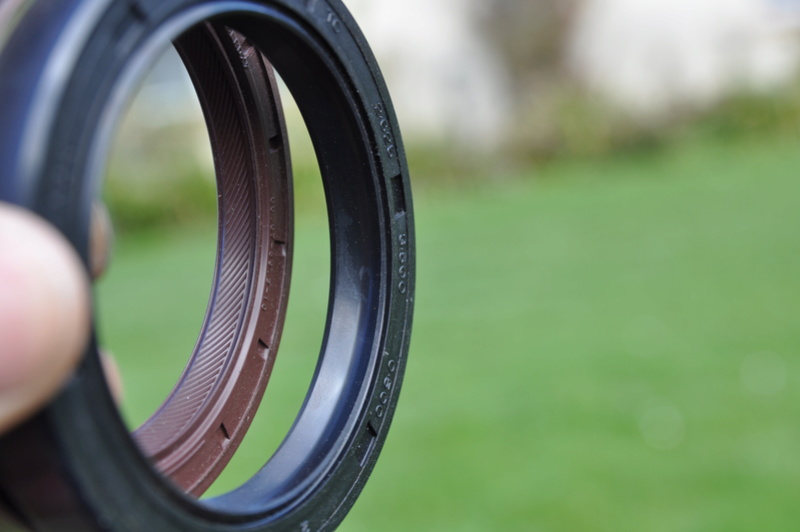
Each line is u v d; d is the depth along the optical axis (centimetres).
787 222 902
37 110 59
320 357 92
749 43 1644
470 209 1240
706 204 1062
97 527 62
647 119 1595
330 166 92
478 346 581
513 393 483
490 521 343
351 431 87
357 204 92
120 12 64
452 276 806
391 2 1480
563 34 1599
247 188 102
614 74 1627
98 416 63
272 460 87
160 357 576
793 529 320
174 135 1195
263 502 78
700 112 1617
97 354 63
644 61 1627
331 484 85
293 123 954
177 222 1198
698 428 420
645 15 1625
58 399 61
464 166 1488
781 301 626
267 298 102
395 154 93
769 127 1608
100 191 62
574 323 619
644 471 378
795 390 457
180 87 1189
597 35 1620
